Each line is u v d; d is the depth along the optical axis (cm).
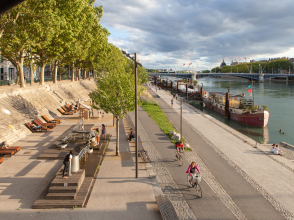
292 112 5247
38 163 1498
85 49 4538
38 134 2258
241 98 5200
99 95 1714
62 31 3067
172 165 1666
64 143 1780
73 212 980
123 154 1784
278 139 3303
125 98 1716
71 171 1224
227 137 2592
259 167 1678
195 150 2062
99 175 1384
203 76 18738
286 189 1331
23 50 3064
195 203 1150
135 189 1216
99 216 957
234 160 1819
